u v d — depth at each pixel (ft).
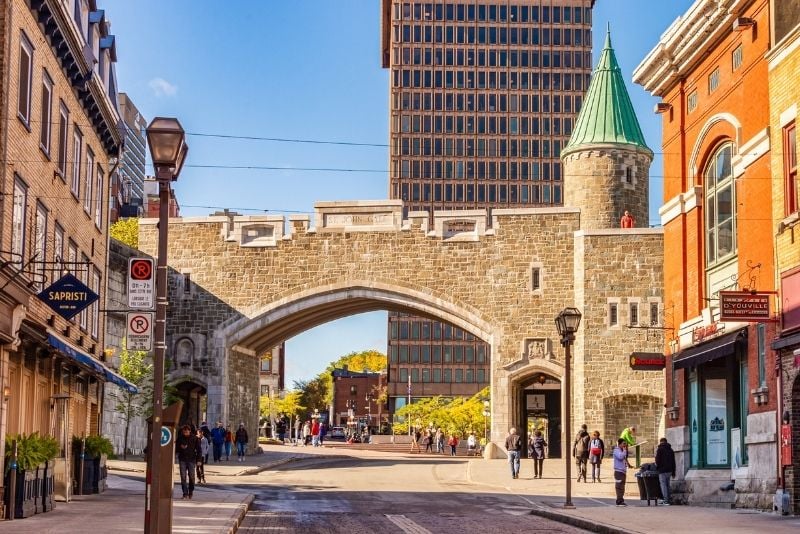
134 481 114.52
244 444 175.94
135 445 168.76
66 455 88.07
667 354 101.76
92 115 97.04
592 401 162.61
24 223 71.56
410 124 399.65
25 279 67.41
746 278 84.33
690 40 94.12
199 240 181.57
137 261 55.42
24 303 66.44
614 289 164.55
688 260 97.86
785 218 76.95
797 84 75.92
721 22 89.35
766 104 82.02
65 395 83.66
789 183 77.36
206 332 179.73
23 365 73.92
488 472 143.23
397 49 402.31
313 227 178.19
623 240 165.48
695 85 97.45
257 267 179.42
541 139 398.21
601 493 113.60
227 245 180.55
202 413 219.61
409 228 175.01
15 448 64.69
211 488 107.24
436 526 68.85
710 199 95.04
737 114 87.61
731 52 89.51
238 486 114.93
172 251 182.39
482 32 402.72
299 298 177.47
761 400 80.07
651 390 161.48
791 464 75.00
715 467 91.91
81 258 95.04
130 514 69.51
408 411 346.54
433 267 173.68
